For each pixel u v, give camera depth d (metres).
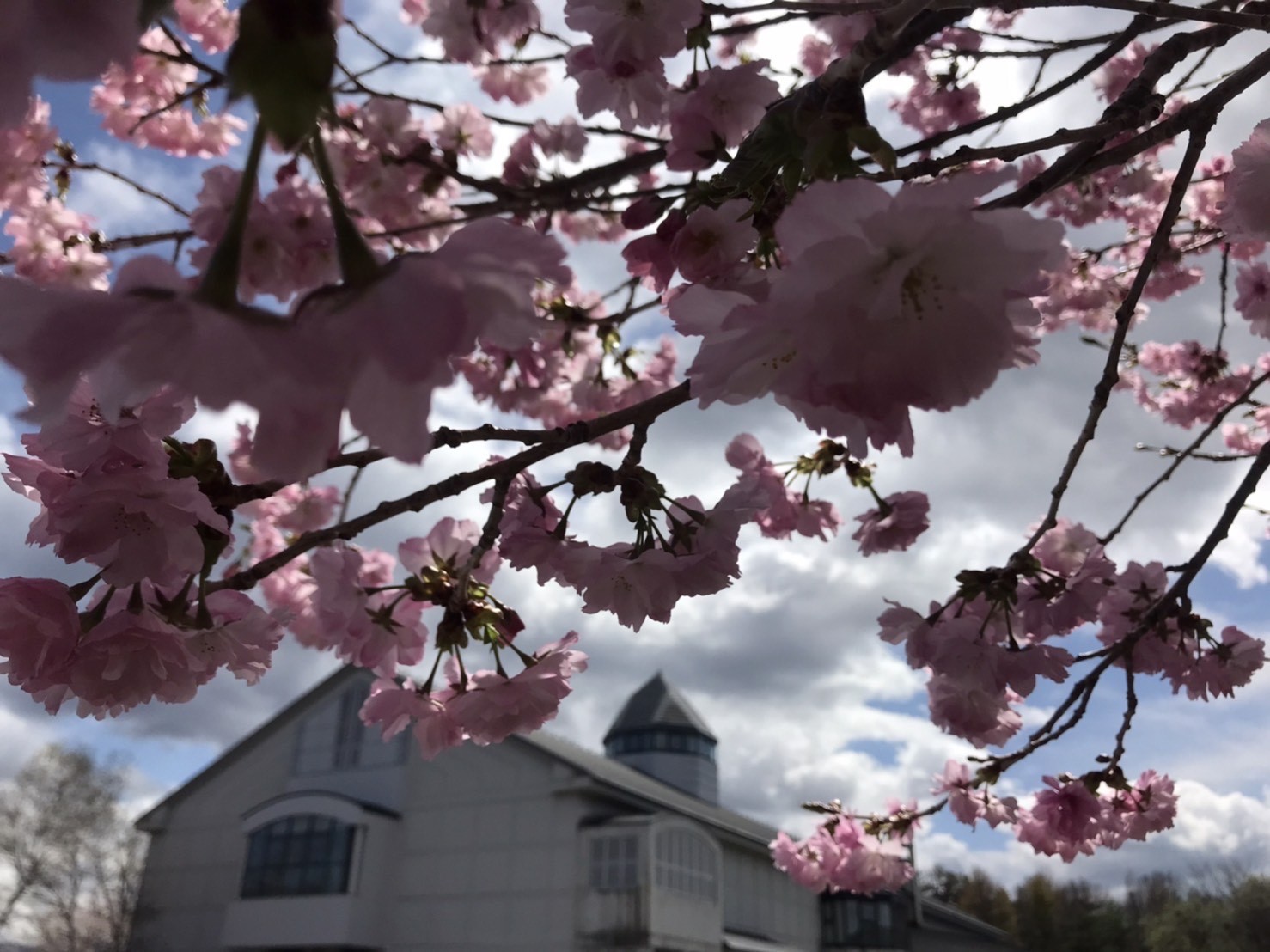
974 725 3.03
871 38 0.96
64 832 27.11
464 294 0.71
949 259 0.85
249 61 0.54
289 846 20.72
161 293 0.68
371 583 3.41
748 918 23.30
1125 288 5.64
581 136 3.67
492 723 2.01
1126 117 1.48
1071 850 3.90
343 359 0.66
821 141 0.99
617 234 5.32
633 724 38.03
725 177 1.17
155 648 1.22
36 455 1.16
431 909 19.28
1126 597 3.18
